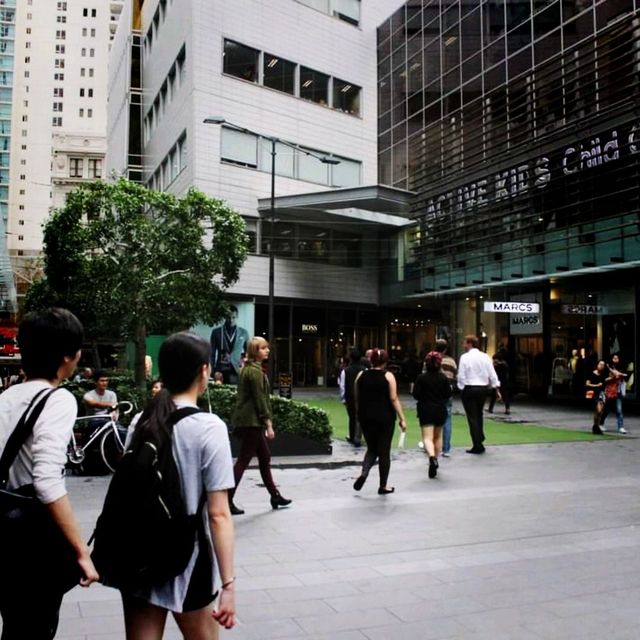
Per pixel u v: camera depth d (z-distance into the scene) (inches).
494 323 1127.0
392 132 1358.3
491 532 260.7
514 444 522.3
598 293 943.7
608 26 820.0
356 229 1363.2
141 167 1596.9
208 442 100.5
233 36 1223.5
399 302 1363.2
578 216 857.5
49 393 106.6
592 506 306.7
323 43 1350.9
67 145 3681.1
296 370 1307.8
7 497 100.8
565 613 177.0
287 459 434.0
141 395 526.0
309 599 187.6
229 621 96.3
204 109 1179.3
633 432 610.9
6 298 1787.6
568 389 989.2
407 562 222.5
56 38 4913.9
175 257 659.4
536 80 932.6
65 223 644.7
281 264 1270.9
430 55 1222.3
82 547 100.8
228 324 1195.9
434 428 386.9
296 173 1293.1
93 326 679.7
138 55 1628.9
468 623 170.1
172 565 96.0
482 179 1005.8
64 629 165.6
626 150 784.9
